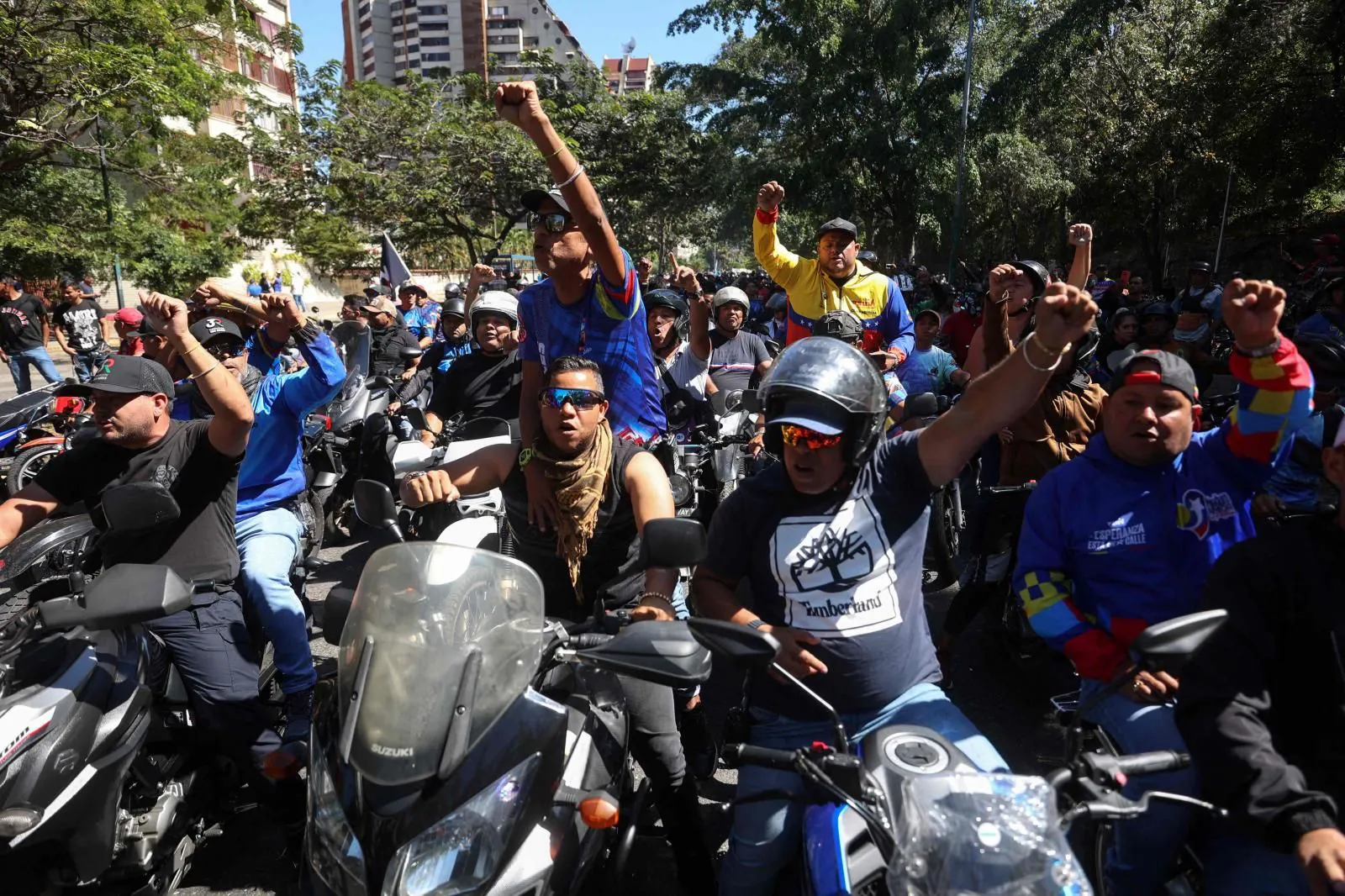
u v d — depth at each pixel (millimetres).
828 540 2537
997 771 2242
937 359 7535
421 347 9750
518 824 2285
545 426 3133
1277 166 24781
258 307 4824
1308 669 2012
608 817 2387
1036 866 1691
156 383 3561
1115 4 25062
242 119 36125
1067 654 2912
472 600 2488
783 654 2551
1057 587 2965
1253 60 23828
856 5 29141
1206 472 2881
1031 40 27406
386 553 2594
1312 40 22125
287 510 4355
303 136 26422
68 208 22094
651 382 4066
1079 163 28203
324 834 2301
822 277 6141
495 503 4852
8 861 2883
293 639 3816
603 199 29516
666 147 30734
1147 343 6801
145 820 3164
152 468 3570
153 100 18391
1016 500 4520
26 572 4590
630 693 3068
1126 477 2941
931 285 14922
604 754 2705
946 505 6227
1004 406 2389
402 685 2352
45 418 8586
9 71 17578
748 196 30516
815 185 29859
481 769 2295
